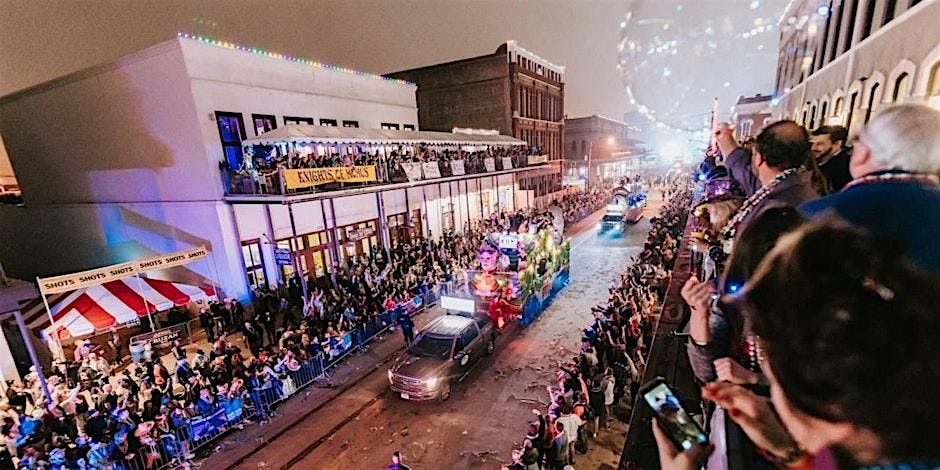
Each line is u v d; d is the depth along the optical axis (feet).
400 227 81.05
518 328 53.01
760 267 3.14
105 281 42.06
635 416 19.29
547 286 59.21
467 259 73.51
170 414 32.96
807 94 53.67
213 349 41.42
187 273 60.54
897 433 2.23
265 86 60.03
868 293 2.32
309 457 32.89
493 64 111.24
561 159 145.07
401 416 37.22
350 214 71.26
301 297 57.82
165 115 54.60
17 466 29.58
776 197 8.44
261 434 35.58
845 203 3.64
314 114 67.26
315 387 42.14
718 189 20.39
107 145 61.21
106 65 56.24
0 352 40.34
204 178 54.60
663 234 69.82
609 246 90.58
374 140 63.52
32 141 69.46
